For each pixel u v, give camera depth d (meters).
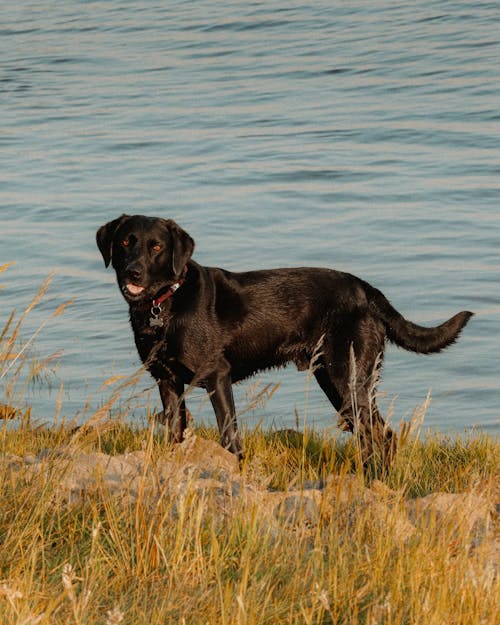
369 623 4.77
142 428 10.26
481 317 17.72
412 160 29.75
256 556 5.43
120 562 5.32
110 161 31.91
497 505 7.39
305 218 24.52
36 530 5.32
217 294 9.16
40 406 14.08
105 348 16.66
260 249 22.12
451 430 13.21
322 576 5.16
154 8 68.00
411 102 37.31
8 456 6.73
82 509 5.83
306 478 8.14
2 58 55.59
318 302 9.47
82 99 43.06
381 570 5.34
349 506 6.33
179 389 9.20
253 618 4.67
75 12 70.12
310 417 13.90
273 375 15.91
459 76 40.50
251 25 57.38
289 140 33.25
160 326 8.93
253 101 39.91
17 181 29.69
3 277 20.84
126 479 6.38
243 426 11.05
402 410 14.22
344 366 9.41
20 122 39.09
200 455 7.50
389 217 24.28
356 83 41.50
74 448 6.30
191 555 5.39
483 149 30.47
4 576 4.95
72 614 4.61
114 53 54.03
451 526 5.83
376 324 9.59
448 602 5.04
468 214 24.25
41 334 17.39
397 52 46.09
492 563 5.72
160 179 29.22
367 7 58.53
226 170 29.83
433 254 21.31
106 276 20.73
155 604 4.81
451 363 16.05
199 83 44.44
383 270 20.41
